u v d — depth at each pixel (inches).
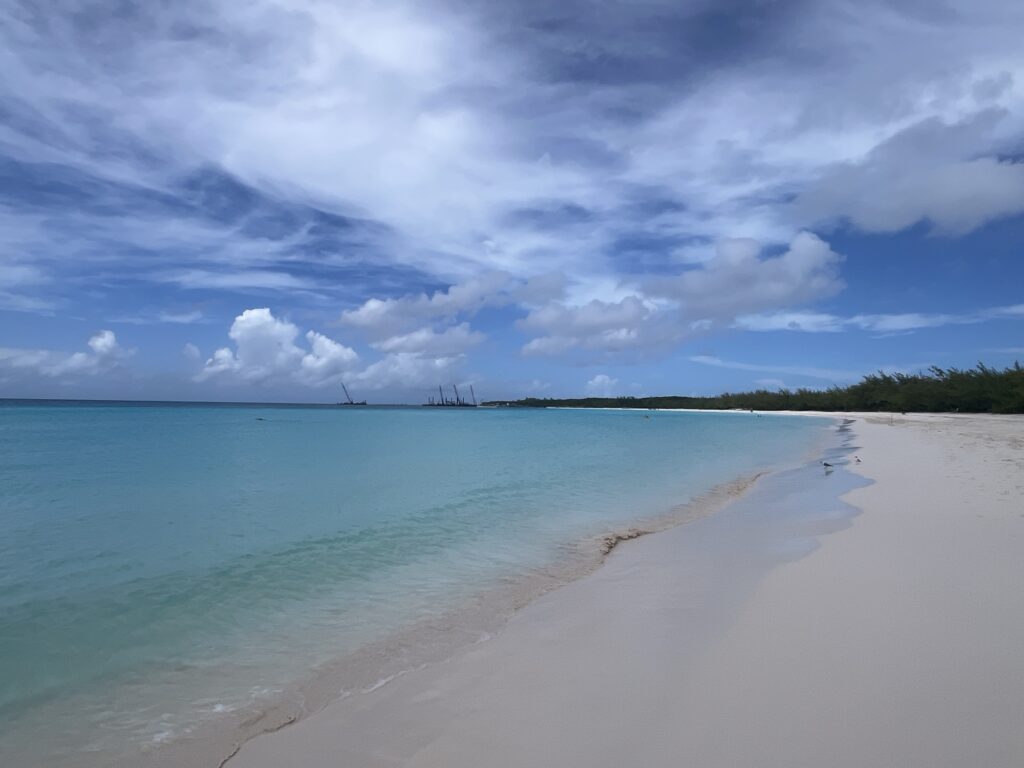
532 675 173.3
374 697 166.7
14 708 166.2
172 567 307.0
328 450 1006.4
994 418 1737.2
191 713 162.6
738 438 1322.6
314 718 156.7
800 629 188.4
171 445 1073.5
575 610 229.3
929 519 342.6
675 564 288.2
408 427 1888.5
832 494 464.4
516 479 637.3
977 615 191.6
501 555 326.6
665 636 193.9
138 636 217.5
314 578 287.0
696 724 137.5
